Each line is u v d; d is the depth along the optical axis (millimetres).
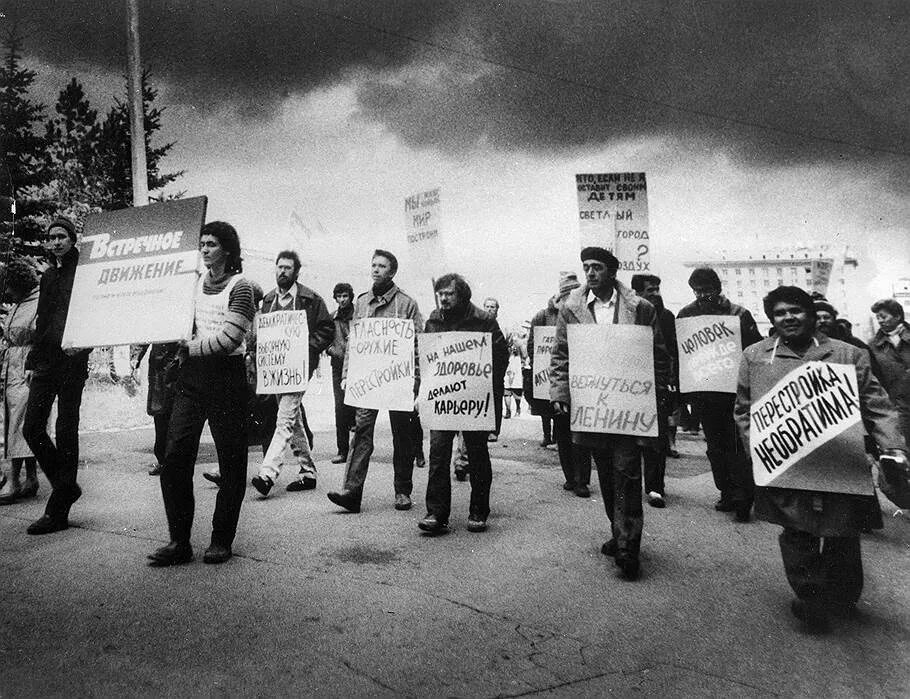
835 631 2748
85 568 3383
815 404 2838
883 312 5051
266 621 2715
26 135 10195
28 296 5309
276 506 4945
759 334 5031
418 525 4234
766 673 2365
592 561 3658
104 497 5219
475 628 2709
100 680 2195
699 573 3475
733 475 4613
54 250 4141
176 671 2268
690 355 4996
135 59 7637
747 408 3086
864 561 3750
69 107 10391
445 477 4223
